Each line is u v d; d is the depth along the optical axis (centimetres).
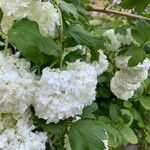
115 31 53
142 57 48
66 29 36
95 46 37
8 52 35
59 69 34
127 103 89
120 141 79
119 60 57
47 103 31
